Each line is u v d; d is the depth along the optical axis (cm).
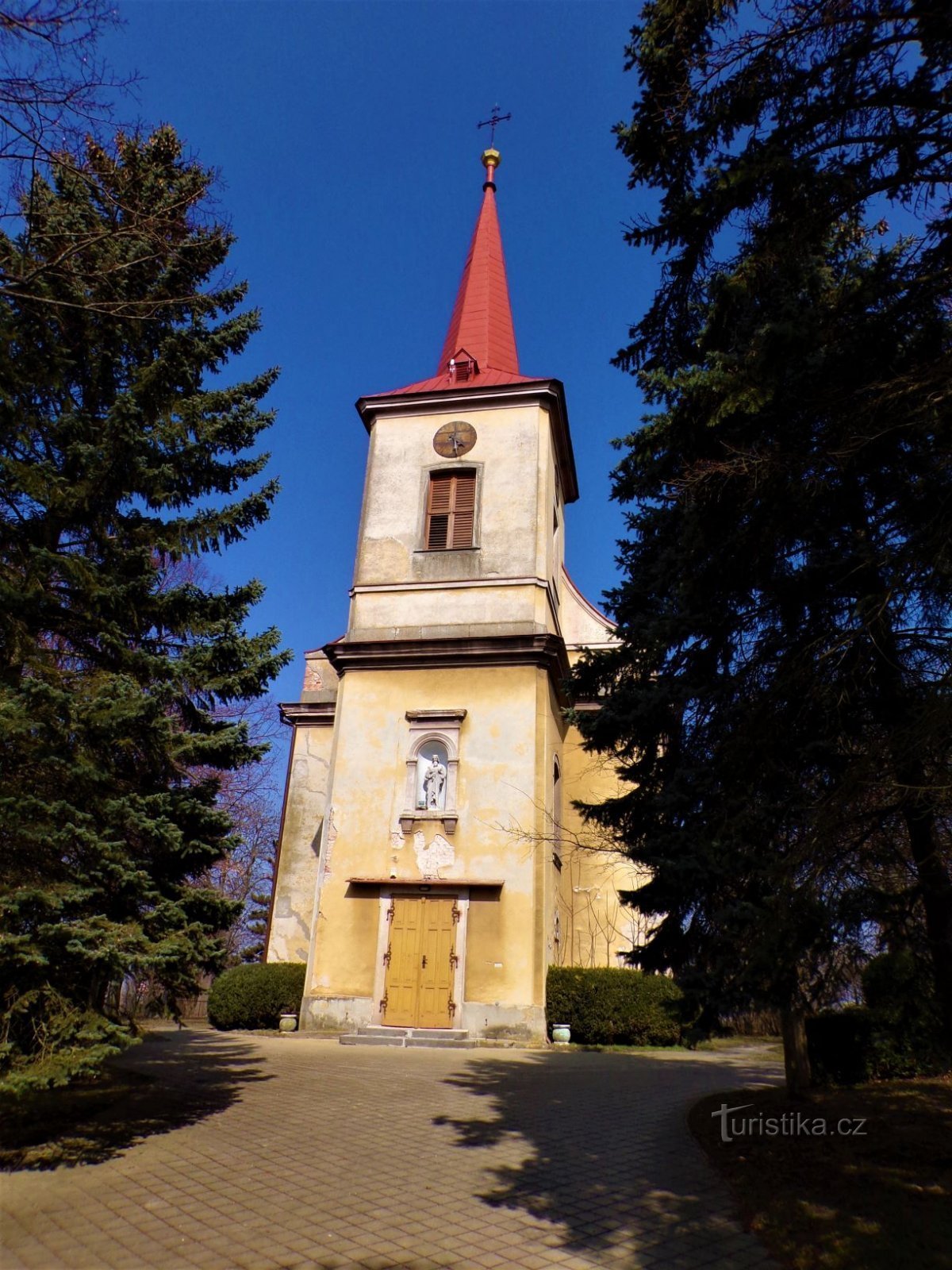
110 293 886
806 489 653
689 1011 690
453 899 1639
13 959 690
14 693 730
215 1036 1633
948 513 571
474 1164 751
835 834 596
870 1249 529
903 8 560
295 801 2206
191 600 910
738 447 686
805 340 606
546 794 1711
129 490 890
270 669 948
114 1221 594
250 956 3127
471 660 1806
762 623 782
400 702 1806
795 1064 942
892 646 666
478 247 2622
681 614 842
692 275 716
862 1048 1045
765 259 624
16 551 860
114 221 891
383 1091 1059
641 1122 926
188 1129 843
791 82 604
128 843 811
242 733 898
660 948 836
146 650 897
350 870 1702
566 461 2305
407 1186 685
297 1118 902
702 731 853
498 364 2392
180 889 840
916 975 718
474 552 1914
